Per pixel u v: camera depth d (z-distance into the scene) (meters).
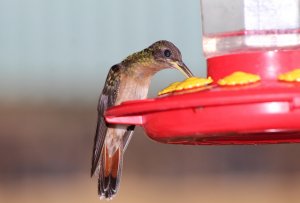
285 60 9.91
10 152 18.17
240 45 10.08
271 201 18.52
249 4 10.16
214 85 9.45
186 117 9.28
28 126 18.44
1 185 17.95
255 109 8.98
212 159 18.58
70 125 18.50
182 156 18.61
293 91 8.80
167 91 9.71
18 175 18.17
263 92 8.80
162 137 9.63
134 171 18.22
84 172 18.14
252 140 10.36
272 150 18.84
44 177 18.02
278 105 8.93
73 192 18.06
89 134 18.45
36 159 18.16
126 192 17.97
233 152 18.94
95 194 17.86
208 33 10.34
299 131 9.26
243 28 10.13
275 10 10.11
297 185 18.59
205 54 10.38
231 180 18.69
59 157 18.31
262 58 9.91
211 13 10.35
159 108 9.13
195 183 18.52
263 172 18.70
